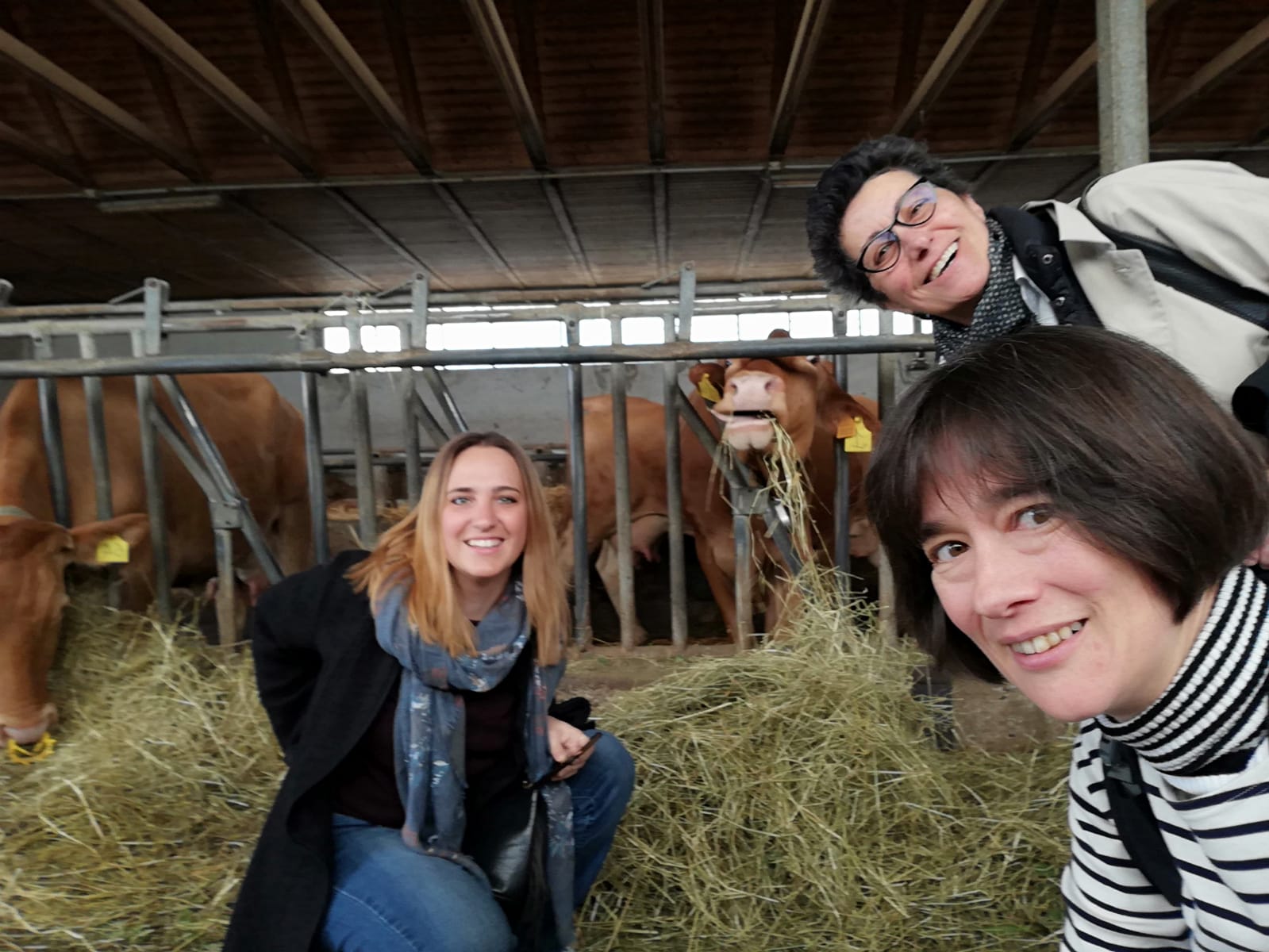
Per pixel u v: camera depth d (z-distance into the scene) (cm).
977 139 670
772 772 222
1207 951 90
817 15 432
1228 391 146
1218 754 79
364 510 324
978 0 412
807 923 197
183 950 194
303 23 418
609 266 1091
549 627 173
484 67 600
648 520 409
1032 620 73
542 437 1192
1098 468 68
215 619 493
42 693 271
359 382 318
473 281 1159
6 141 591
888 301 193
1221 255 147
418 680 164
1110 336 76
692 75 619
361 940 154
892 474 80
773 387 290
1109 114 256
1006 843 214
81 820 235
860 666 253
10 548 266
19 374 314
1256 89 638
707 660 279
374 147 674
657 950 192
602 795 186
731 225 899
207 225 841
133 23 407
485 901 159
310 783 154
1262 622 78
